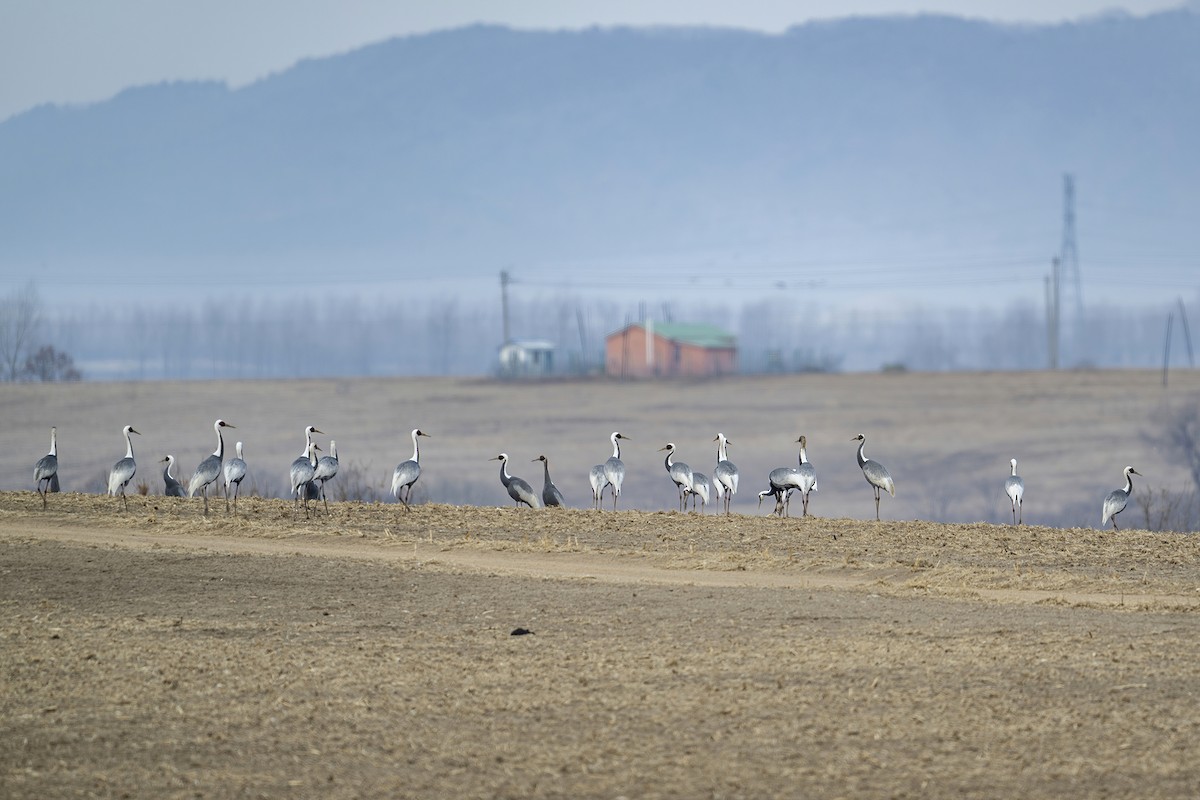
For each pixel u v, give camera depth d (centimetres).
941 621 1914
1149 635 1822
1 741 1400
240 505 3034
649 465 8475
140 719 1473
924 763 1341
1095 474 8262
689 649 1756
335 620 1938
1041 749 1375
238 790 1280
